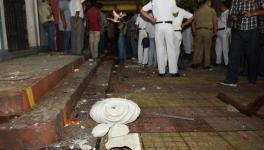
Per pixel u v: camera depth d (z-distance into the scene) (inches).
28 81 140.1
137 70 346.0
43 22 354.3
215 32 339.9
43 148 108.9
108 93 210.1
